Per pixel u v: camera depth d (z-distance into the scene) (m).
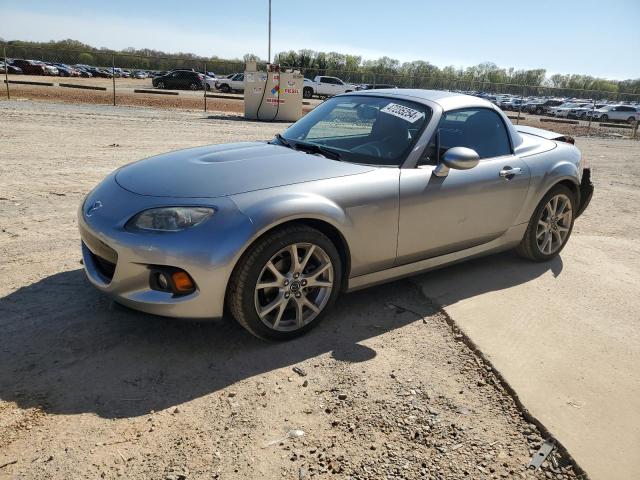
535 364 2.92
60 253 4.11
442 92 4.09
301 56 49.97
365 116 3.88
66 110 14.97
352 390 2.62
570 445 2.31
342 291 3.32
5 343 2.83
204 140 10.99
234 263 2.67
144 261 2.67
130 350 2.86
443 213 3.56
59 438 2.18
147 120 14.13
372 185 3.19
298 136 3.95
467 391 2.68
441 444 2.30
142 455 2.13
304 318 3.12
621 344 3.21
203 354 2.87
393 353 2.99
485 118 4.03
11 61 46.31
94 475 2.01
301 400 2.53
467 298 3.73
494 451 2.28
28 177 6.48
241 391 2.57
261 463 2.12
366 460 2.18
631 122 37.19
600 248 5.09
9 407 2.34
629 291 4.04
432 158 3.56
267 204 2.77
